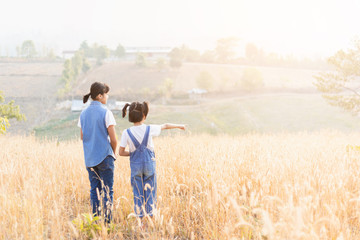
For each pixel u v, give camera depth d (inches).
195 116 2428.6
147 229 128.0
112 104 2117.4
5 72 4146.2
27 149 291.6
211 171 159.2
